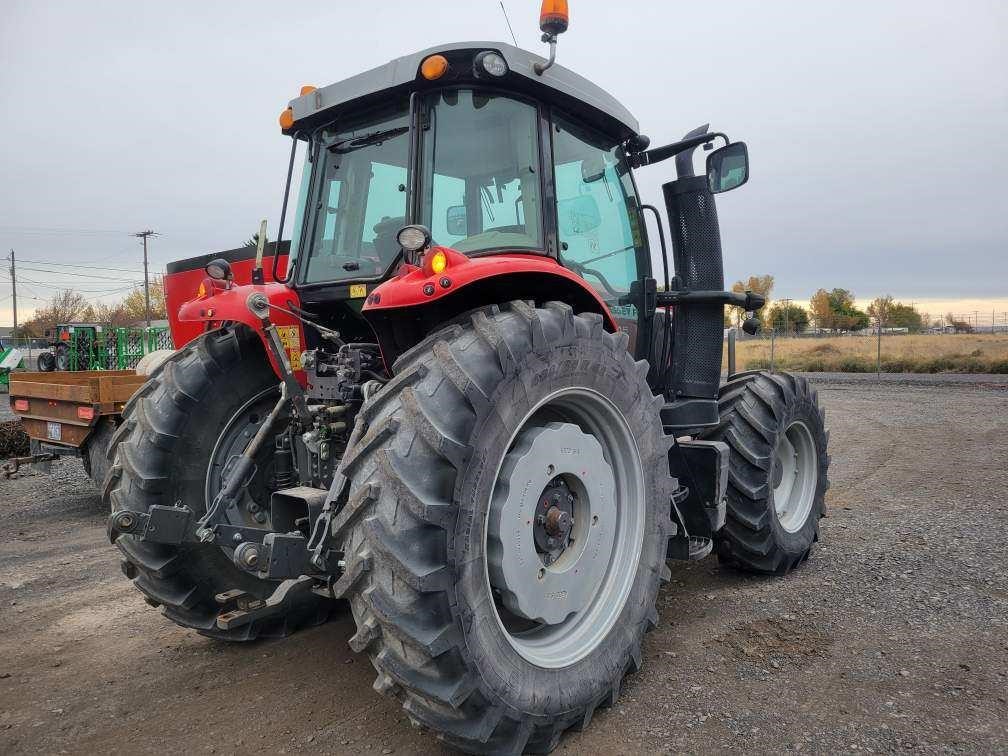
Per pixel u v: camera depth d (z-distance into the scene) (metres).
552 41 2.86
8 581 4.49
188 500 3.17
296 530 2.83
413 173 2.84
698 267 3.95
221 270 3.51
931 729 2.47
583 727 2.56
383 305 2.46
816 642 3.22
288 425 3.28
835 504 5.96
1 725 2.69
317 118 3.33
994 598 3.66
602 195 3.59
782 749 2.39
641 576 2.89
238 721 2.69
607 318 3.08
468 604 2.17
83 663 3.26
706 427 3.96
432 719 2.18
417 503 2.08
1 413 14.34
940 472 7.18
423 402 2.21
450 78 2.88
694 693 2.80
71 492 7.30
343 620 3.76
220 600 3.12
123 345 16.19
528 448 2.45
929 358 25.69
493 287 2.71
